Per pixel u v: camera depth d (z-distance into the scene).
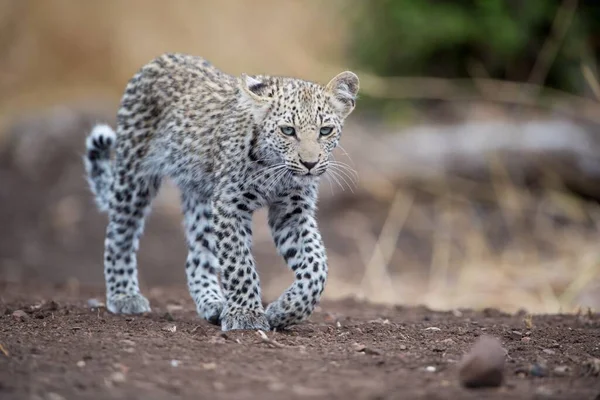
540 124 16.77
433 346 7.64
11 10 23.09
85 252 16.20
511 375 6.64
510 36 17.72
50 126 19.31
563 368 6.86
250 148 8.54
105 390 5.91
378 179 16.75
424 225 16.47
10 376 6.15
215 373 6.38
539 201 16.53
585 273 13.66
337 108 8.78
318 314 9.91
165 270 15.34
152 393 5.88
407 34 18.39
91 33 22.78
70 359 6.64
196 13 22.31
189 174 9.44
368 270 15.00
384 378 6.36
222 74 9.85
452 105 18.38
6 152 19.06
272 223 8.86
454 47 18.48
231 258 8.45
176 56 10.10
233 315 8.25
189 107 9.48
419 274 15.06
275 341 7.54
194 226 9.79
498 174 16.56
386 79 18.38
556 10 17.84
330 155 8.87
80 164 18.62
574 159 16.30
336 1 20.39
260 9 21.92
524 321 9.19
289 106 8.42
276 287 14.54
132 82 10.04
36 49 23.00
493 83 17.91
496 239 15.95
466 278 14.58
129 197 9.85
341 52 20.17
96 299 10.84
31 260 15.66
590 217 16.34
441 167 16.67
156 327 8.28
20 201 17.64
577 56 17.81
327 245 15.96
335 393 5.95
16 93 22.48
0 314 8.62
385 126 18.00
